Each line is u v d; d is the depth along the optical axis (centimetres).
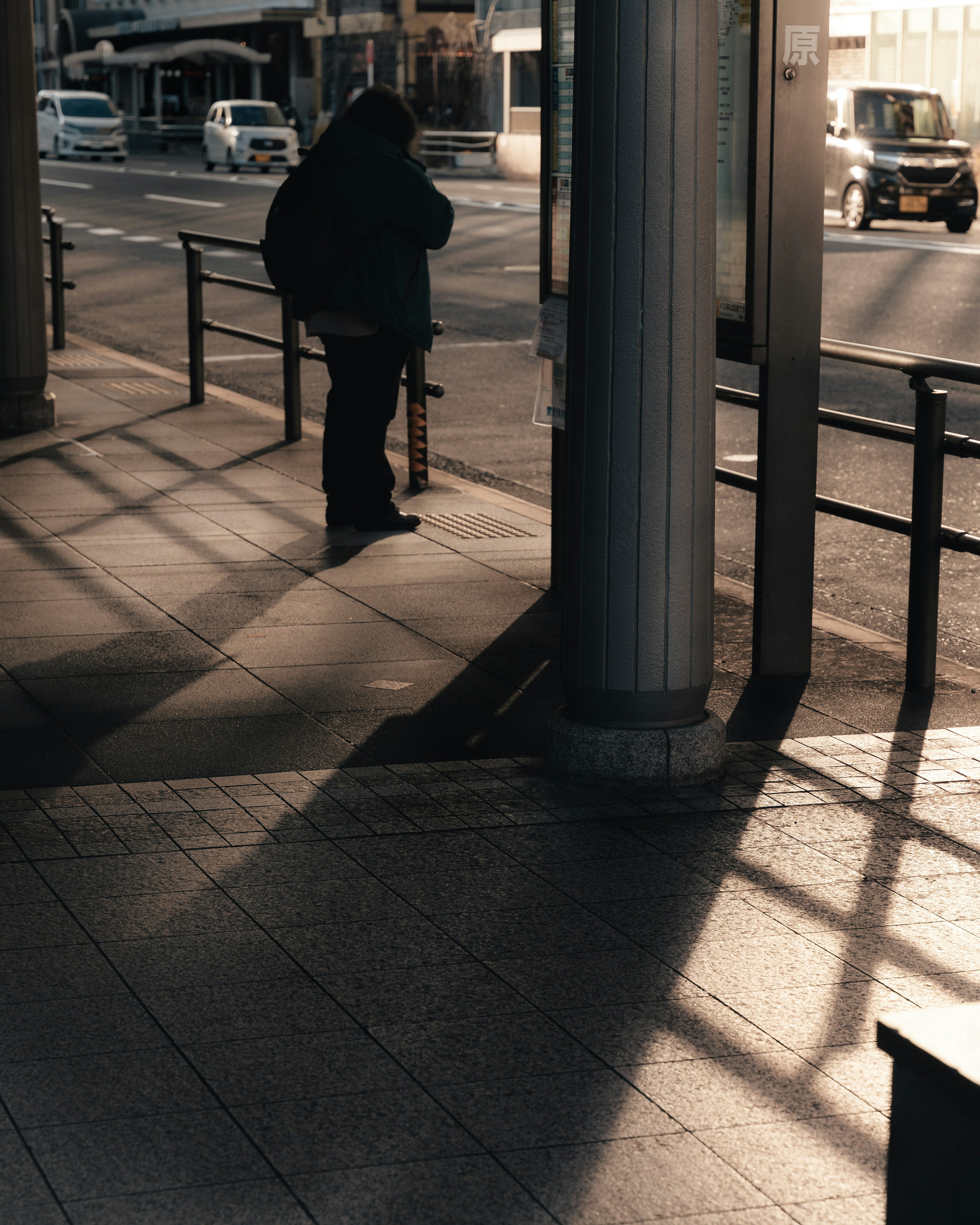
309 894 382
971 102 3400
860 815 440
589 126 436
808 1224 258
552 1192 266
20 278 1023
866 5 3641
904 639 667
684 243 439
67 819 427
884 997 335
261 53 6234
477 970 345
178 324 1692
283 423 1080
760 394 558
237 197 3309
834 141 2736
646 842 418
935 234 2645
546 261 655
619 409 445
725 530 858
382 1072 303
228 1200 263
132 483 876
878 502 916
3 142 1002
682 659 458
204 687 549
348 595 666
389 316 727
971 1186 198
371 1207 262
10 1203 261
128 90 7500
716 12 436
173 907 373
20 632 607
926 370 529
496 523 799
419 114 5400
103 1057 307
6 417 1035
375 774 466
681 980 342
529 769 473
